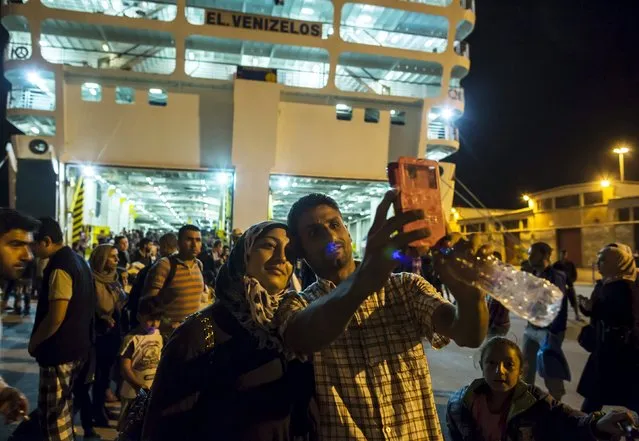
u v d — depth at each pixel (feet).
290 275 5.36
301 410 5.07
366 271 3.59
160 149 56.85
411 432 4.98
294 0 62.85
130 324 16.46
